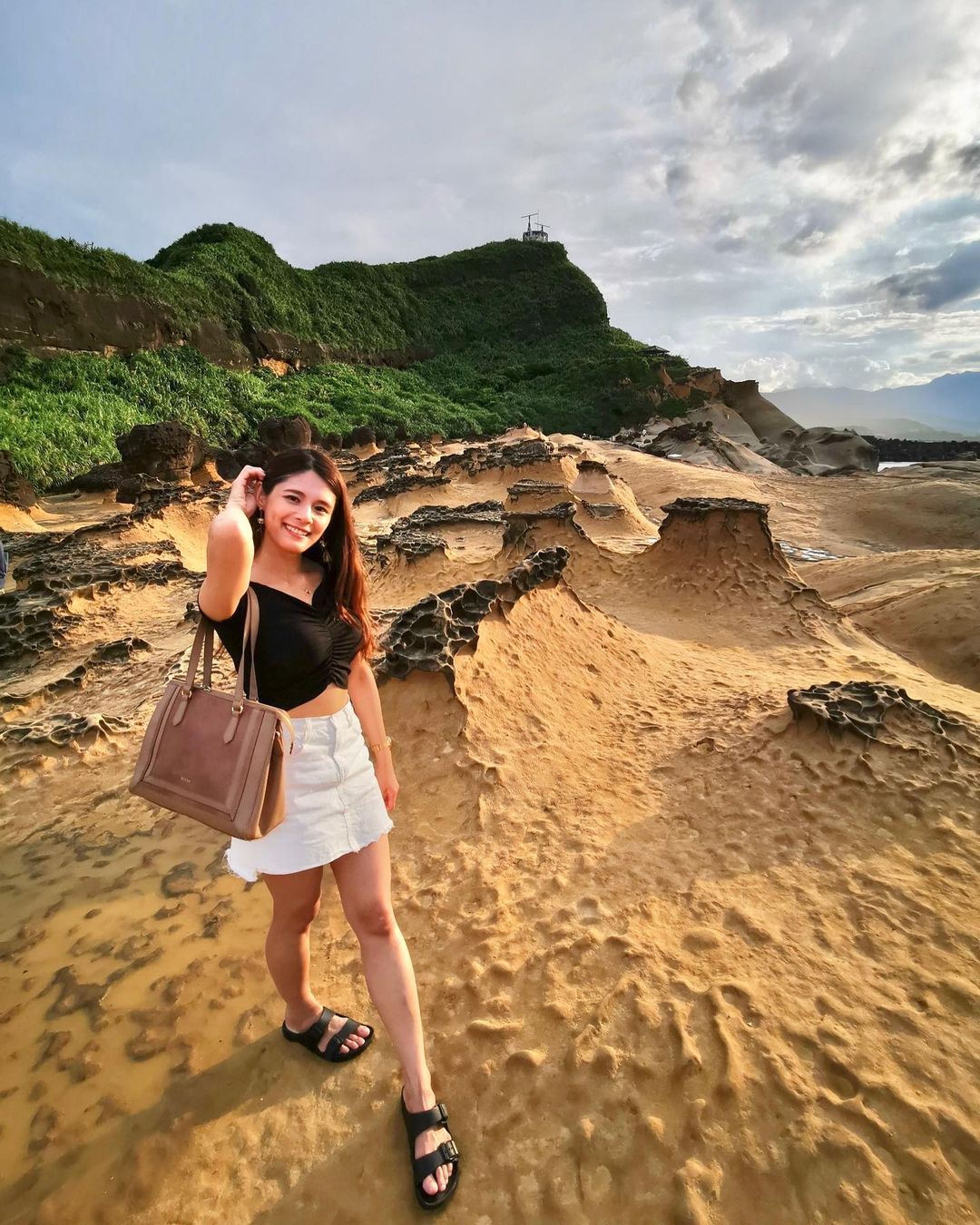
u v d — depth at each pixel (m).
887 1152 1.65
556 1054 1.94
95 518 19.20
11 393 28.97
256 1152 1.75
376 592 9.52
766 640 7.67
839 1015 2.04
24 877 3.01
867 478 30.36
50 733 4.34
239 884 2.81
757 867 2.80
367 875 1.72
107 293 36.16
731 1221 1.53
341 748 1.67
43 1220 1.62
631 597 9.18
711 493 26.77
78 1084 1.95
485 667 4.07
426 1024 2.10
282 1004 2.20
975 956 2.30
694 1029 1.98
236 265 52.69
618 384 63.69
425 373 71.62
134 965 2.41
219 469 25.45
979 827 3.08
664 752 3.91
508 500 15.15
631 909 2.53
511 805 3.20
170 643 6.93
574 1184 1.62
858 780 3.37
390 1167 1.69
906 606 10.11
